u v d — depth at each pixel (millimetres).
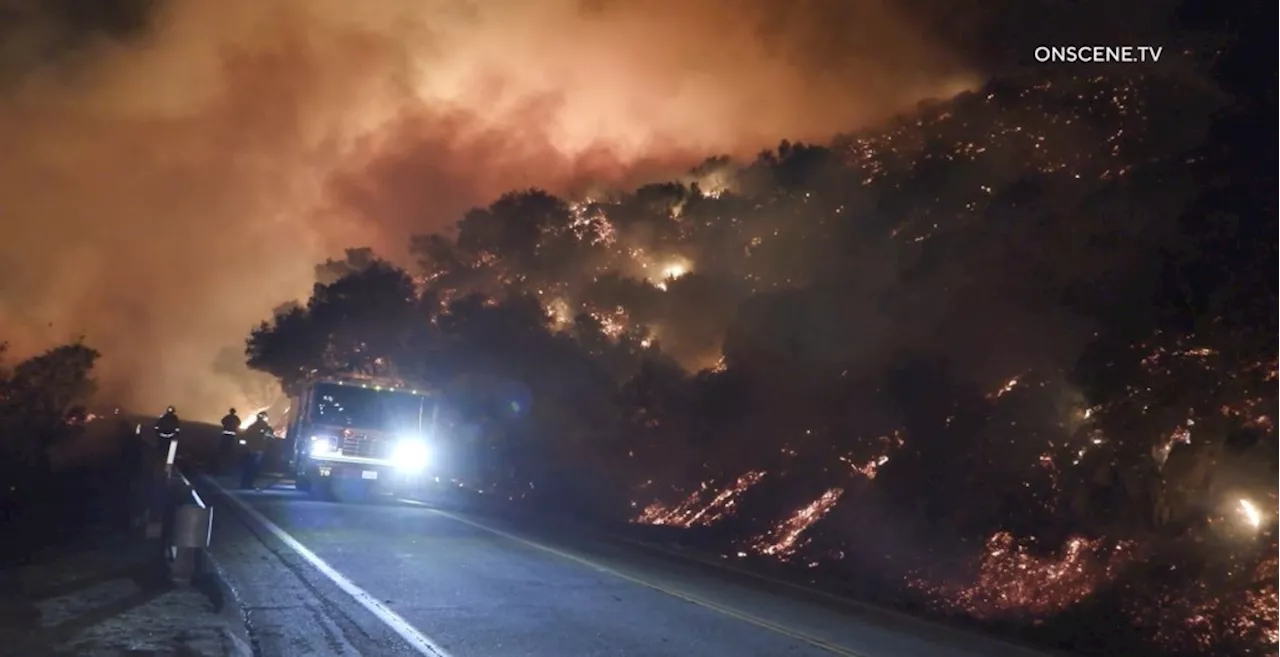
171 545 12648
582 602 12766
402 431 28531
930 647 11883
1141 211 18703
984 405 22562
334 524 20078
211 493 26062
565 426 38938
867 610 14664
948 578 20734
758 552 25516
